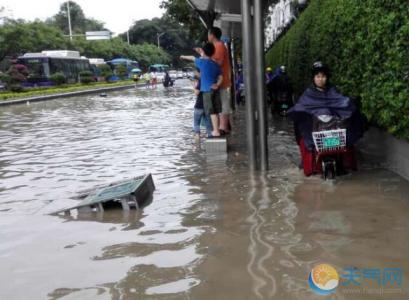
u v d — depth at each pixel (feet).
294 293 11.30
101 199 18.74
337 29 25.79
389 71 19.16
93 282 12.56
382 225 15.30
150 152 31.04
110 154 31.09
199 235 15.37
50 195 21.66
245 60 23.43
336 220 15.94
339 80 25.86
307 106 20.94
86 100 96.58
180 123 46.80
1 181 24.80
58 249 14.97
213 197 19.56
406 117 18.39
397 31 18.29
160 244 14.85
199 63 30.35
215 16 45.68
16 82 116.78
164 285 12.13
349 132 21.03
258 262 13.07
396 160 21.43
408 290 11.22
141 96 102.32
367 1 21.11
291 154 27.66
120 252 14.43
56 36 178.09
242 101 63.26
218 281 12.14
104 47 232.12
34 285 12.56
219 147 29.37
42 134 43.32
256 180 21.88
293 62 44.37
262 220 16.35
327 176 21.11
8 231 16.89
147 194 20.22
